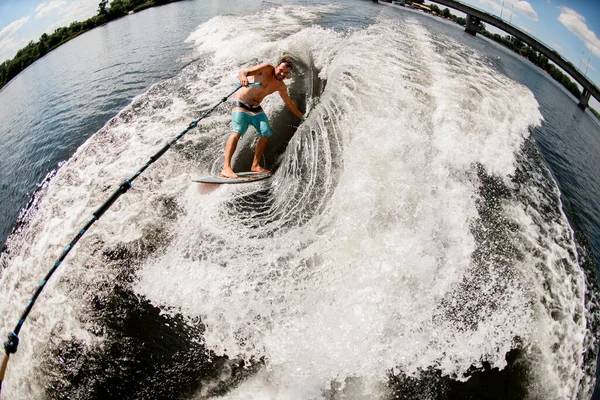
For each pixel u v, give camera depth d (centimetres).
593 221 639
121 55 1200
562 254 521
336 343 405
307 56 852
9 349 303
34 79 1340
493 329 423
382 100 675
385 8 1831
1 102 1296
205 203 545
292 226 508
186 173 598
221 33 1115
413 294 436
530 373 405
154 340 418
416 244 472
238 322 424
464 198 542
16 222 629
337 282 443
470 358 404
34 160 764
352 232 481
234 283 450
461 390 388
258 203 549
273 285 445
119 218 534
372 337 408
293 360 400
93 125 792
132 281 466
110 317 436
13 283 513
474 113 717
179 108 754
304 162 582
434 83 802
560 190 650
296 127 682
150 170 603
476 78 936
